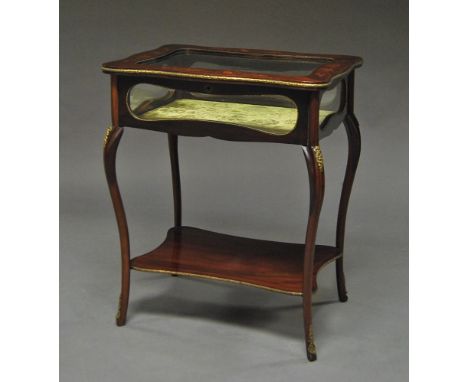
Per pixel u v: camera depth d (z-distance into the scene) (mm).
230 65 3281
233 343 3143
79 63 4184
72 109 4227
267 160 4297
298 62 3240
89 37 4156
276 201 4090
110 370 3002
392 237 3826
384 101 4184
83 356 3070
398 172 4172
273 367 3018
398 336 3184
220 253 3338
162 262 3252
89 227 3904
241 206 4059
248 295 3439
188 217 3977
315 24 4098
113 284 3508
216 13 4113
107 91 4195
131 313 3320
